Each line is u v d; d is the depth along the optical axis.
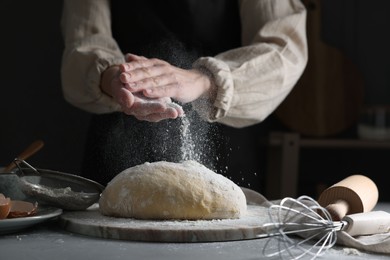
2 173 1.19
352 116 2.76
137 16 1.74
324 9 2.79
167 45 1.72
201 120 1.60
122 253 0.90
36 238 1.01
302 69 1.62
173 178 1.10
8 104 2.70
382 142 2.53
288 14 1.69
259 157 2.71
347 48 2.79
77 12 1.71
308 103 2.74
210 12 1.74
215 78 1.40
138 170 1.13
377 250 0.92
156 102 1.26
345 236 0.95
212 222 1.06
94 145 1.72
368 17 2.79
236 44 1.81
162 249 0.93
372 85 2.79
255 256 0.89
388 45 2.79
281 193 2.41
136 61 1.34
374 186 1.20
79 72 1.59
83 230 1.04
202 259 0.86
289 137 2.41
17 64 2.70
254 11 1.68
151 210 1.08
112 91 1.34
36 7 2.70
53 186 1.23
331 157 2.79
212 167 1.68
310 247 0.95
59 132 2.71
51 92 2.72
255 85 1.49
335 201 1.11
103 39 1.64
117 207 1.10
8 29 2.70
